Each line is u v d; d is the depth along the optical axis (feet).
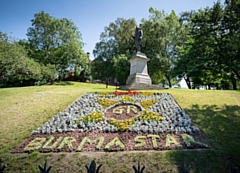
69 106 27.40
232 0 51.29
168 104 27.09
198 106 26.08
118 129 18.39
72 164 12.77
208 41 59.67
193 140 15.72
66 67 94.94
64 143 15.76
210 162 12.59
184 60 66.85
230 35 52.75
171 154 13.55
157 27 86.79
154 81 99.60
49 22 90.84
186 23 92.84
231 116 21.54
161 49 88.53
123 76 83.35
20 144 16.14
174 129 17.94
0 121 22.15
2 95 37.58
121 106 26.78
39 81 89.61
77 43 97.30
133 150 14.46
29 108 26.96
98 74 104.12
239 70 50.06
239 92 35.19
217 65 54.49
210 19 56.80
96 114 22.82
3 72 56.03
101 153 14.17
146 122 19.84
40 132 18.58
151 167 12.16
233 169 7.31
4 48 53.36
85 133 17.97
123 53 94.94
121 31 97.71
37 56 89.35
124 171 11.84
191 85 103.55
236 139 15.96
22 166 12.66
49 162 13.09
